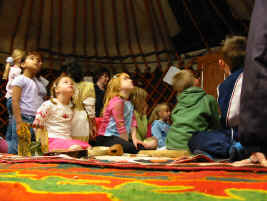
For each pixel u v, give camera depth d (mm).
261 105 997
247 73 1044
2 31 5469
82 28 6070
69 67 3807
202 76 4594
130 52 6027
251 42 1052
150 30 5824
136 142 3197
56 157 1700
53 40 5945
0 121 4914
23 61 3070
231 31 4988
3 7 5324
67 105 2807
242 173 1091
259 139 1023
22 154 2486
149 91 5680
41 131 2537
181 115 2730
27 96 2820
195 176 993
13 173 1067
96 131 3273
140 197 640
